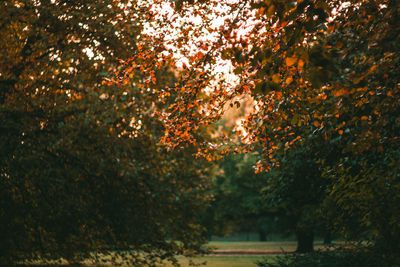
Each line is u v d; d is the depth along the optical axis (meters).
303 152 13.50
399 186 7.72
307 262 10.60
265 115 7.27
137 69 7.95
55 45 11.51
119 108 12.18
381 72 6.07
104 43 11.20
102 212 12.12
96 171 11.76
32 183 10.07
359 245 9.52
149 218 13.16
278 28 4.74
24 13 10.31
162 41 7.54
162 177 14.42
